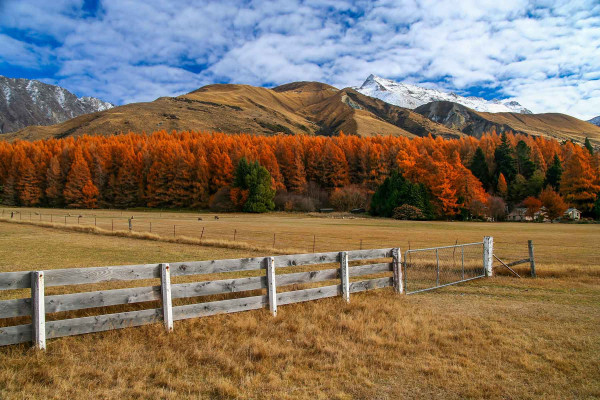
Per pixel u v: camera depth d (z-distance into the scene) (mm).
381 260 20750
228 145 126188
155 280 14047
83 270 6730
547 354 6652
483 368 6137
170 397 4988
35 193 110188
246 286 8555
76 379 5375
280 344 7031
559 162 99312
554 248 28469
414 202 81000
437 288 12898
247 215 89750
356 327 7855
